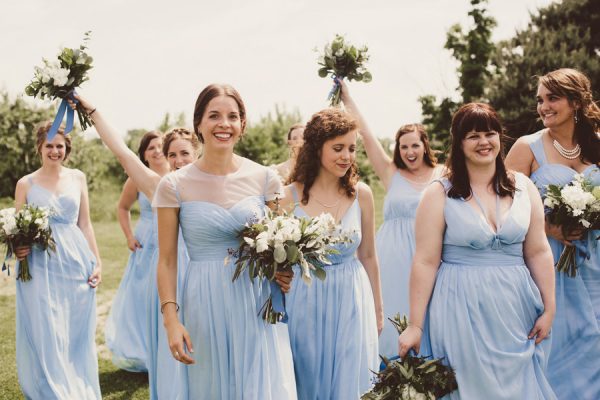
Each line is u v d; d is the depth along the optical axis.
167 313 3.66
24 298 5.35
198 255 3.77
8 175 26.72
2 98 26.88
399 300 5.98
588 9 22.59
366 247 4.64
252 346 3.74
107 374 6.59
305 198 4.41
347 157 4.28
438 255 3.72
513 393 3.56
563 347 4.72
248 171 3.87
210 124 3.66
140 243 6.85
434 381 3.49
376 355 4.38
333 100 5.87
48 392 5.23
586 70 18.14
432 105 20.59
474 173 3.74
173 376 4.52
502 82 20.56
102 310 9.59
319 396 4.27
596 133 4.73
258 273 3.58
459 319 3.58
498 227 3.62
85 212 6.00
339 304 4.27
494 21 20.03
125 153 4.50
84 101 4.50
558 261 4.65
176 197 3.70
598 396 4.61
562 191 4.36
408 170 6.32
